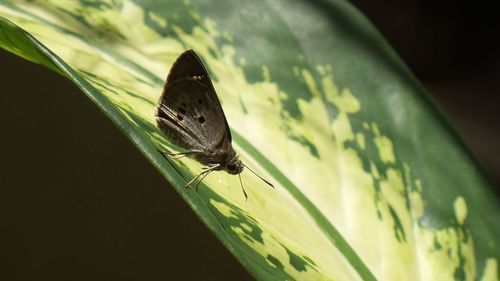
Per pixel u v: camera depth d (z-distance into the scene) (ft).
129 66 1.10
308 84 1.21
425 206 1.18
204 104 1.07
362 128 1.20
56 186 1.73
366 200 1.15
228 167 1.07
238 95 1.18
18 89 1.70
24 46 0.97
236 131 1.15
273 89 1.19
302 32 1.23
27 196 1.72
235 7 1.22
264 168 1.13
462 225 1.18
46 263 1.73
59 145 1.73
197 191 1.02
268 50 1.21
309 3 1.25
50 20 1.09
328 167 1.16
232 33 1.20
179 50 1.15
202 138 1.07
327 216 1.13
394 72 1.24
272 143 1.16
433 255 1.15
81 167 1.73
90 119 1.74
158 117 1.05
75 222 1.73
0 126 1.70
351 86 1.22
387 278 1.11
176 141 1.06
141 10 1.16
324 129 1.19
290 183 1.13
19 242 1.72
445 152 1.21
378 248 1.13
